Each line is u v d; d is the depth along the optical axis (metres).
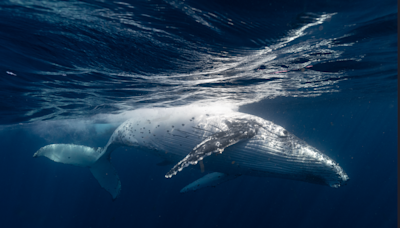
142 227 25.06
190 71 6.24
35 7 3.04
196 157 4.55
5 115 11.24
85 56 4.83
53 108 10.31
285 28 4.12
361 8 3.71
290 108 22.44
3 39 3.95
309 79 9.43
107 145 9.16
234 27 3.95
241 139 5.26
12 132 23.14
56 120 13.92
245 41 4.53
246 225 23.66
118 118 13.71
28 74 5.81
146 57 5.08
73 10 3.16
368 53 6.61
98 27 3.69
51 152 8.78
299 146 5.21
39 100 8.69
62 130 19.22
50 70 5.59
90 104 9.85
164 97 9.16
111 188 9.09
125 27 3.73
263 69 6.91
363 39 5.30
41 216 28.52
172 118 7.24
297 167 5.07
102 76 6.22
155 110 8.46
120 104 10.03
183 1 3.09
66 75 6.02
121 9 3.20
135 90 7.86
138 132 7.80
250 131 5.56
